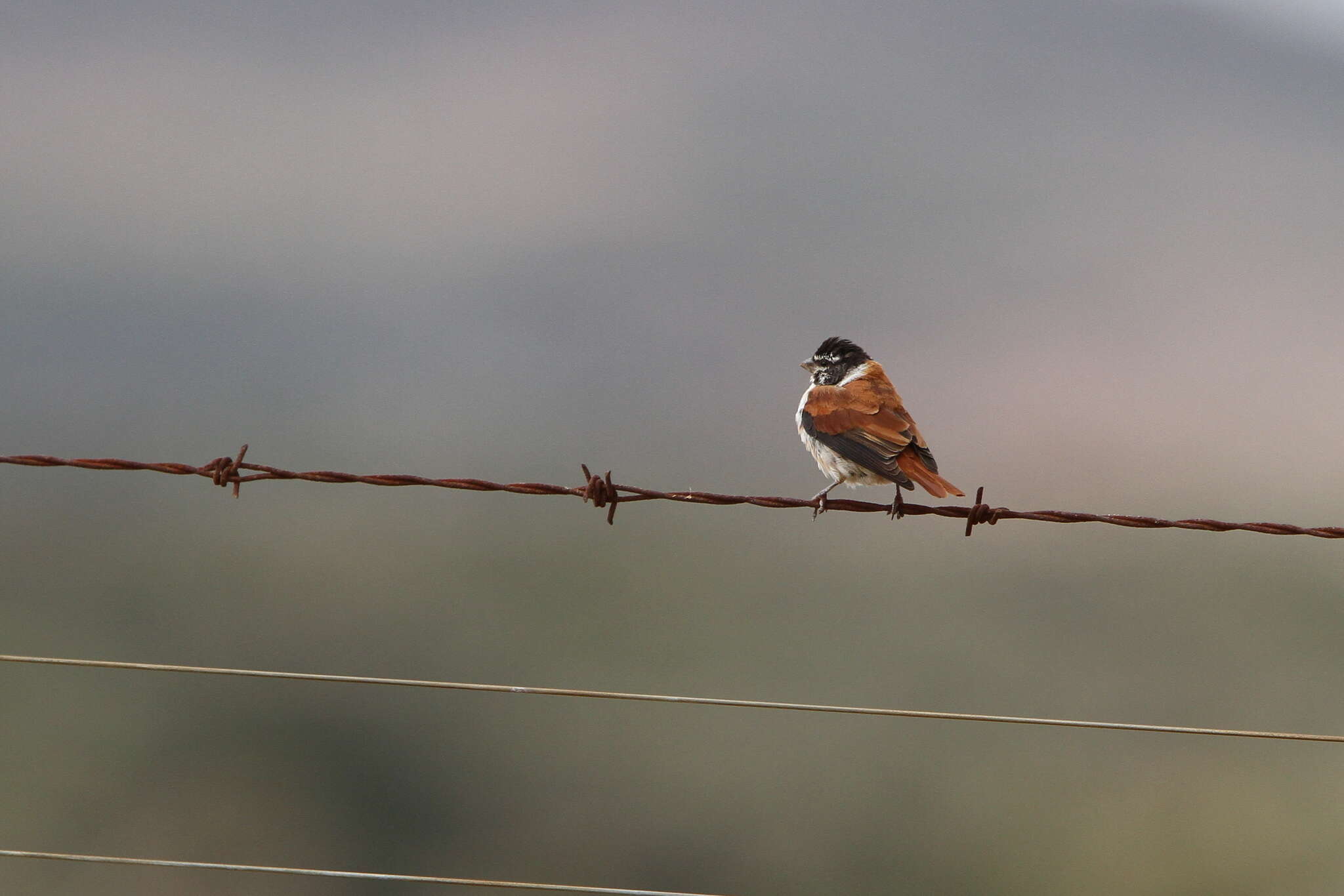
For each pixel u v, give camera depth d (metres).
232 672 5.71
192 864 5.68
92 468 6.55
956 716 5.70
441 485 6.64
